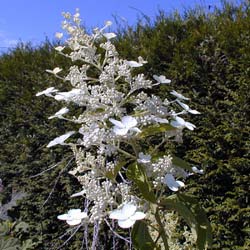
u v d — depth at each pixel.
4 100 5.45
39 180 4.74
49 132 4.62
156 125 1.64
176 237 2.53
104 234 3.68
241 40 3.33
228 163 3.18
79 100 1.64
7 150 5.31
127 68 1.70
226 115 3.25
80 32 1.76
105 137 1.55
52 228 4.67
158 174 1.57
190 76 3.50
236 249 3.12
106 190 1.54
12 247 3.12
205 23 3.67
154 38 3.80
